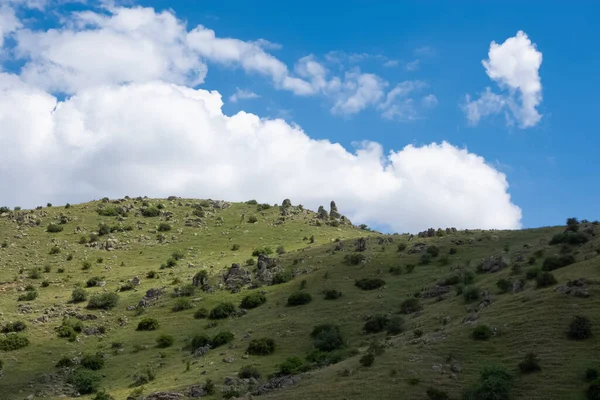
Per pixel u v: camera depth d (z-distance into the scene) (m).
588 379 62.94
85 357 99.19
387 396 67.19
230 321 112.00
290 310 112.12
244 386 80.62
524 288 87.12
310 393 71.12
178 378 87.94
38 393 88.69
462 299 94.88
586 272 83.75
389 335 91.38
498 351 72.56
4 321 112.56
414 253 134.75
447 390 66.88
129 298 128.25
